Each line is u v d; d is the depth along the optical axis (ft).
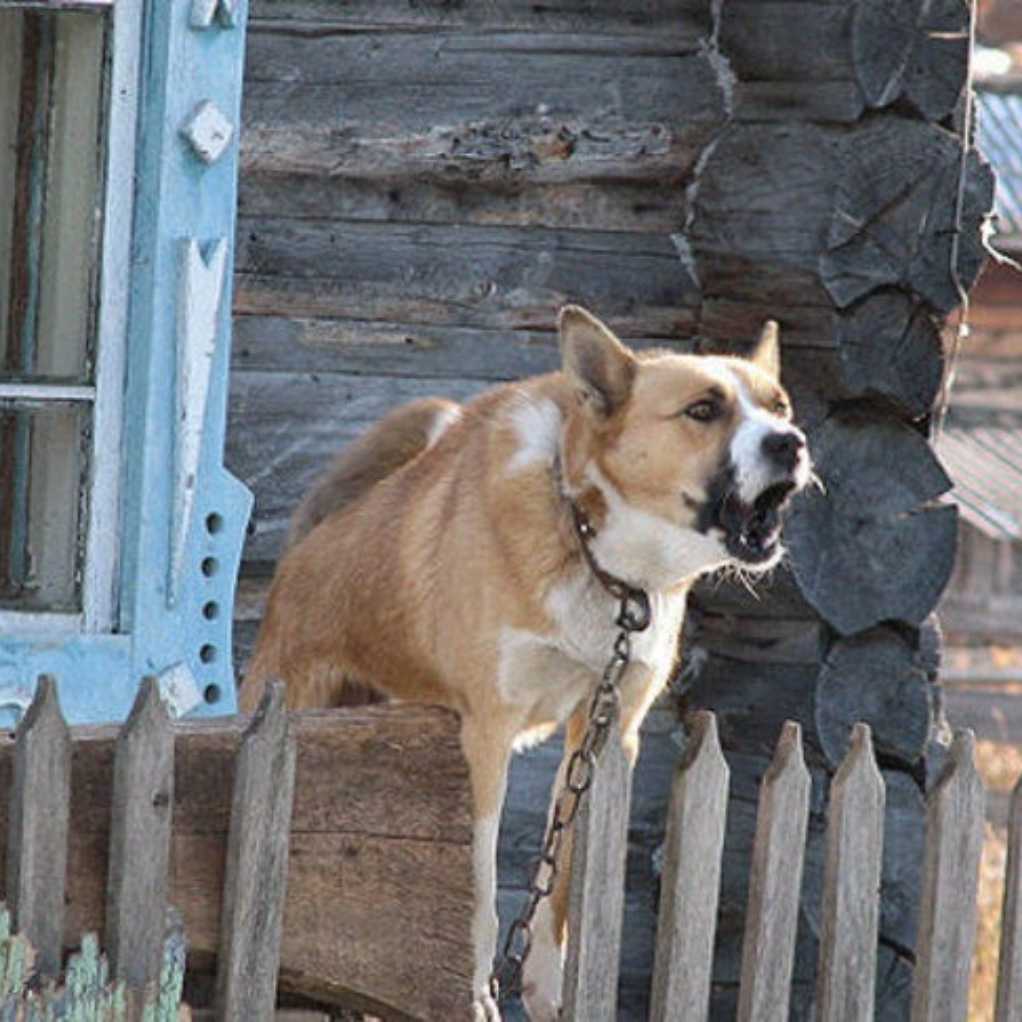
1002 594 167.63
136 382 35.37
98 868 27.53
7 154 35.12
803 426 40.50
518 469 32.73
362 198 41.01
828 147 39.83
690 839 30.12
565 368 32.53
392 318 41.09
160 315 35.35
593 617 32.83
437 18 40.93
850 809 30.99
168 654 35.70
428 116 40.86
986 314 154.10
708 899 30.32
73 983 26.30
